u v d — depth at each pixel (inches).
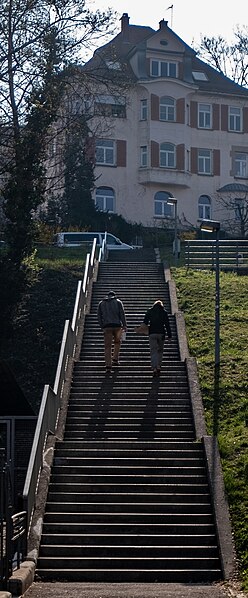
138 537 641.6
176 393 889.5
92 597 529.0
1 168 1318.9
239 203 2586.1
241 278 1358.3
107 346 932.0
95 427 829.2
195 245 1712.6
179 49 2576.3
